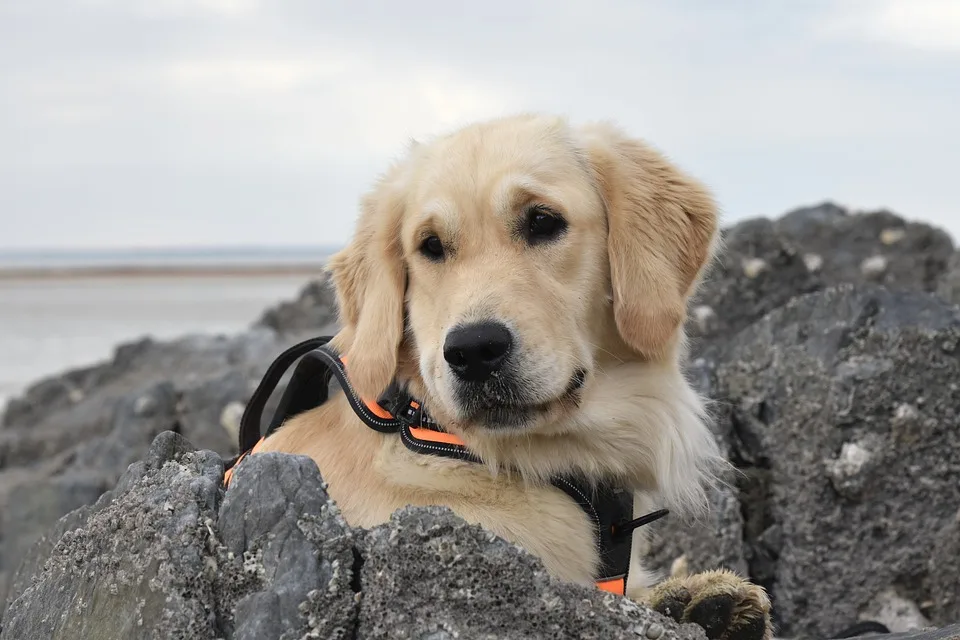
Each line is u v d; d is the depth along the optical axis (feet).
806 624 3.75
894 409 3.75
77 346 26.30
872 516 3.75
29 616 2.73
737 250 5.72
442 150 3.13
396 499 2.85
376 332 3.05
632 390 3.03
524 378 2.80
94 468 6.69
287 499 2.48
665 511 2.95
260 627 2.36
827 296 4.10
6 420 9.91
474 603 2.36
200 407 6.72
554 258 2.97
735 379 4.08
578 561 2.86
